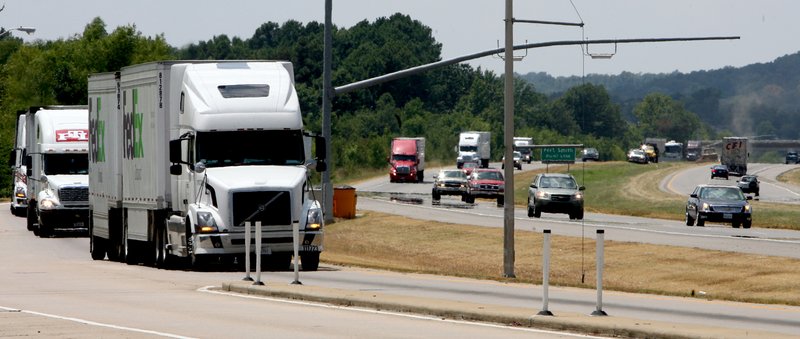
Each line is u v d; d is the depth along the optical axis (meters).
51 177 118.38
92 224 91.31
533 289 60.66
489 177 183.12
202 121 69.69
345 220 145.25
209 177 68.88
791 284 81.88
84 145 119.81
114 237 84.94
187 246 70.25
